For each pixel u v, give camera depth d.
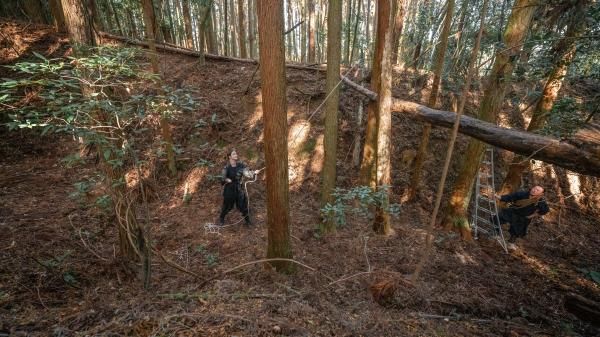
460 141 8.37
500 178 8.09
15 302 3.00
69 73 2.81
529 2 4.48
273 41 3.15
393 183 7.61
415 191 7.27
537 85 7.26
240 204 5.78
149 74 2.94
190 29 10.12
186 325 2.44
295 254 4.98
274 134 3.51
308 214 6.44
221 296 3.15
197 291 3.36
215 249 5.07
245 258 4.75
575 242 7.00
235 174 5.73
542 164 8.39
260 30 3.17
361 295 3.92
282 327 2.54
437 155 8.20
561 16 3.67
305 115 8.30
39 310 2.89
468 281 4.81
